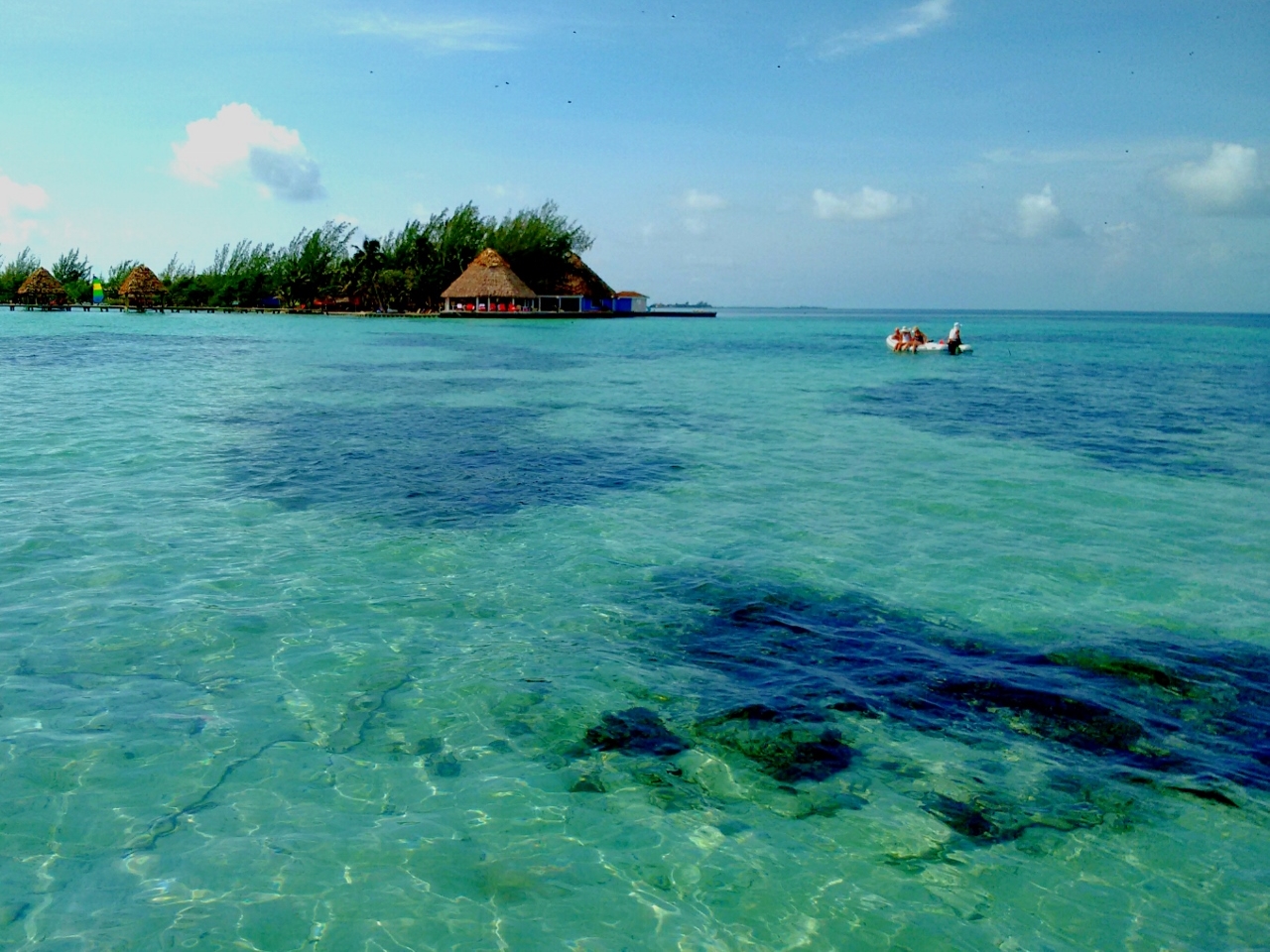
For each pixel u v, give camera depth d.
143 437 12.74
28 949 3.08
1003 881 3.66
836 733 4.80
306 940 3.19
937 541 8.47
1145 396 21.25
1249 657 5.89
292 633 5.95
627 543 8.18
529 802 4.12
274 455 11.77
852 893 3.56
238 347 33.03
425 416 15.93
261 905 3.36
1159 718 5.04
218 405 16.59
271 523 8.54
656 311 100.06
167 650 5.59
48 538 7.73
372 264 73.75
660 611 6.51
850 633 6.18
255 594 6.62
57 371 22.34
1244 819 4.09
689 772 4.41
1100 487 10.99
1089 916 3.46
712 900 3.50
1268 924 3.44
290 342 36.84
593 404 18.42
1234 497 10.55
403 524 8.64
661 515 9.25
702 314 98.38
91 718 4.72
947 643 6.04
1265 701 5.27
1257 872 3.74
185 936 3.18
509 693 5.18
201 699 4.98
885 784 4.34
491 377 24.03
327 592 6.72
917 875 3.68
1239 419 17.08
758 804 4.16
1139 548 8.35
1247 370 29.47
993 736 4.81
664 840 3.88
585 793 4.21
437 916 3.35
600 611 6.49
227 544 7.80
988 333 67.06
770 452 12.98
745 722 4.89
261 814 3.95
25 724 4.62
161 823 3.85
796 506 9.76
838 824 4.02
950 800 4.21
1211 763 4.58
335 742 4.59
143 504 9.03
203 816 3.92
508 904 3.44
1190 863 3.79
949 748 4.68
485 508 9.35
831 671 5.56
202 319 60.22
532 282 78.44
